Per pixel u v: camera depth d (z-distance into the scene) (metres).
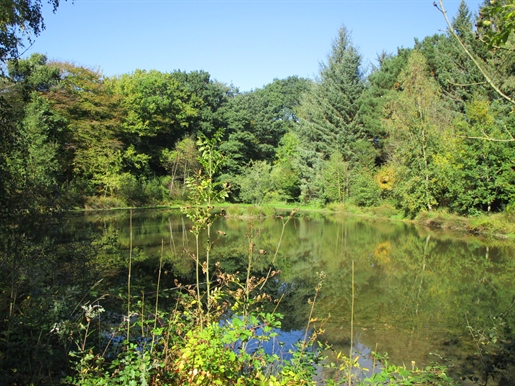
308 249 14.76
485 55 24.81
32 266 5.51
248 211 27.77
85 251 8.04
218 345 3.12
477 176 20.53
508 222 18.61
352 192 33.25
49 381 3.61
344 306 7.98
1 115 6.12
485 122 20.39
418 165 24.62
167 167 40.53
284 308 7.79
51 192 6.14
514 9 2.47
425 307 7.89
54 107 30.19
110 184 31.38
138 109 38.62
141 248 13.06
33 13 7.05
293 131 46.41
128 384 3.12
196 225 4.01
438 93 27.58
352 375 4.15
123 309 6.24
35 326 4.14
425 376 4.02
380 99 37.16
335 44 39.59
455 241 16.75
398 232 19.94
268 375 3.84
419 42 39.22
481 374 4.97
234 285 8.80
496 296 8.64
